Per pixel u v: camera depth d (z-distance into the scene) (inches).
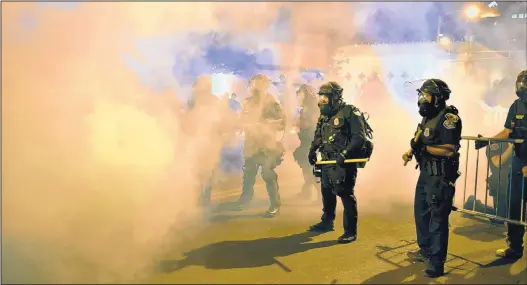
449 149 142.3
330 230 187.8
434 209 143.7
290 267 148.7
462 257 159.3
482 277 141.9
